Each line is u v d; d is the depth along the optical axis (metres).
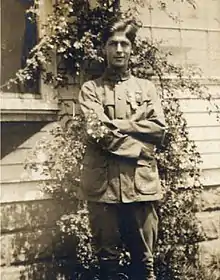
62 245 2.35
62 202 2.32
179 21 2.65
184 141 2.49
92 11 2.37
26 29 2.35
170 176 2.46
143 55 2.47
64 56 2.33
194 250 2.56
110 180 2.09
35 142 2.32
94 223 2.20
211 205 2.65
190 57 2.67
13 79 2.24
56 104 2.35
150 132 2.12
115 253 2.19
